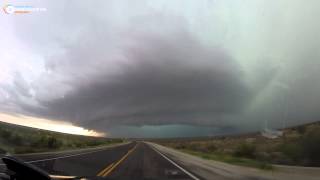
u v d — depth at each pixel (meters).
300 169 23.77
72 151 40.81
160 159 31.39
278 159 32.69
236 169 23.88
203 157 43.12
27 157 23.31
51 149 41.62
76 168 16.67
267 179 18.16
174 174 17.59
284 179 18.20
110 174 15.48
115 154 36.66
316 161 29.33
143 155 37.12
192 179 15.80
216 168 24.50
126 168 19.41
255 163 29.09
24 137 45.66
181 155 44.41
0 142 36.22
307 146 31.80
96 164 21.25
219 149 70.25
